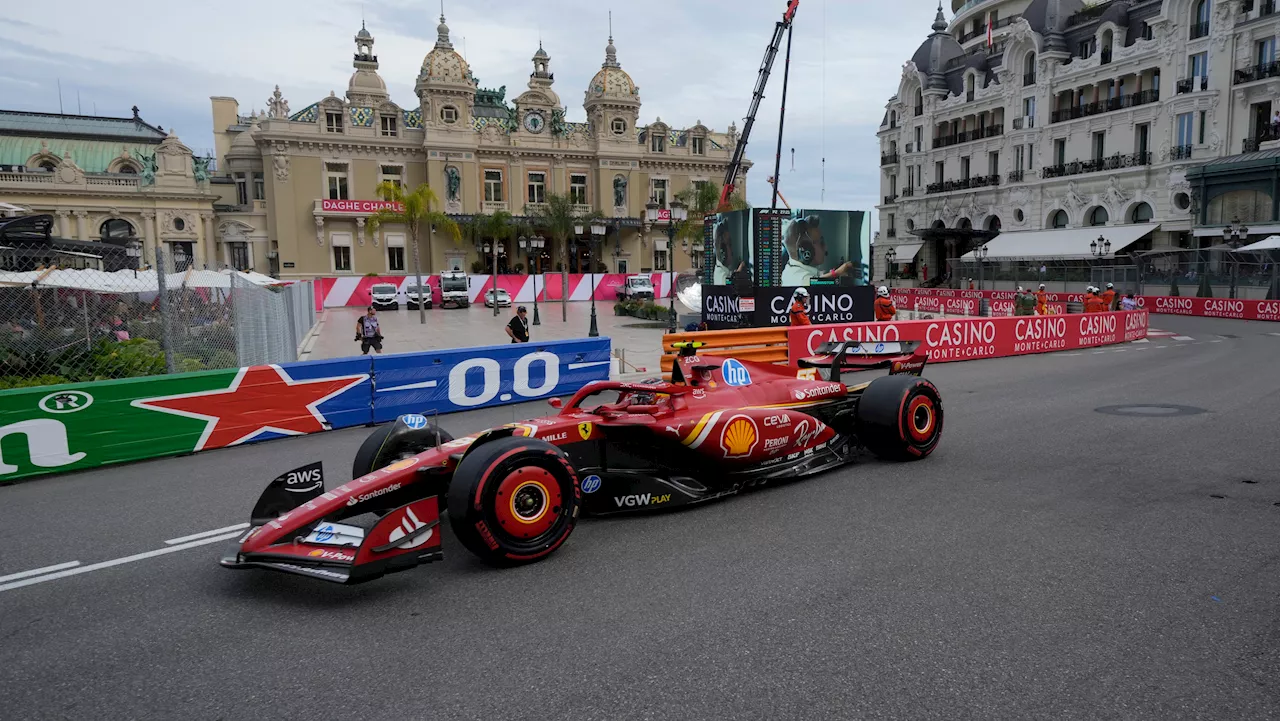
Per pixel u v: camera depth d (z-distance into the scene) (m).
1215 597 4.11
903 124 59.22
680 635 3.82
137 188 47.81
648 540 5.25
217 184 55.59
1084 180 44.41
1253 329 25.06
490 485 4.65
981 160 52.06
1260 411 9.55
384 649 3.79
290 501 4.97
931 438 7.26
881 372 14.93
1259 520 5.35
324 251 54.62
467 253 58.03
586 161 61.88
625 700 3.24
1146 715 3.04
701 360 6.34
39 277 14.44
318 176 54.31
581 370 12.39
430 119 55.88
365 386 10.23
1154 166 40.47
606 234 62.28
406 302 45.53
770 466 6.41
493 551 4.67
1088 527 5.27
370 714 3.20
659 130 63.50
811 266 24.05
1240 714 3.04
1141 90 41.88
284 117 53.25
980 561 4.68
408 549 4.43
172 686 3.51
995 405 10.50
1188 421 8.99
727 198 47.28
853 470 6.98
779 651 3.62
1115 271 37.59
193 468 8.08
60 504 6.79
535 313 29.16
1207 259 34.53
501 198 59.31
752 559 4.83
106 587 4.76
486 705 3.23
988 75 52.66
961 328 17.02
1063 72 45.66
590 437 5.59
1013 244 47.69
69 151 51.69
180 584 4.78
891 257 61.84
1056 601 4.09
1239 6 36.34
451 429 9.79
